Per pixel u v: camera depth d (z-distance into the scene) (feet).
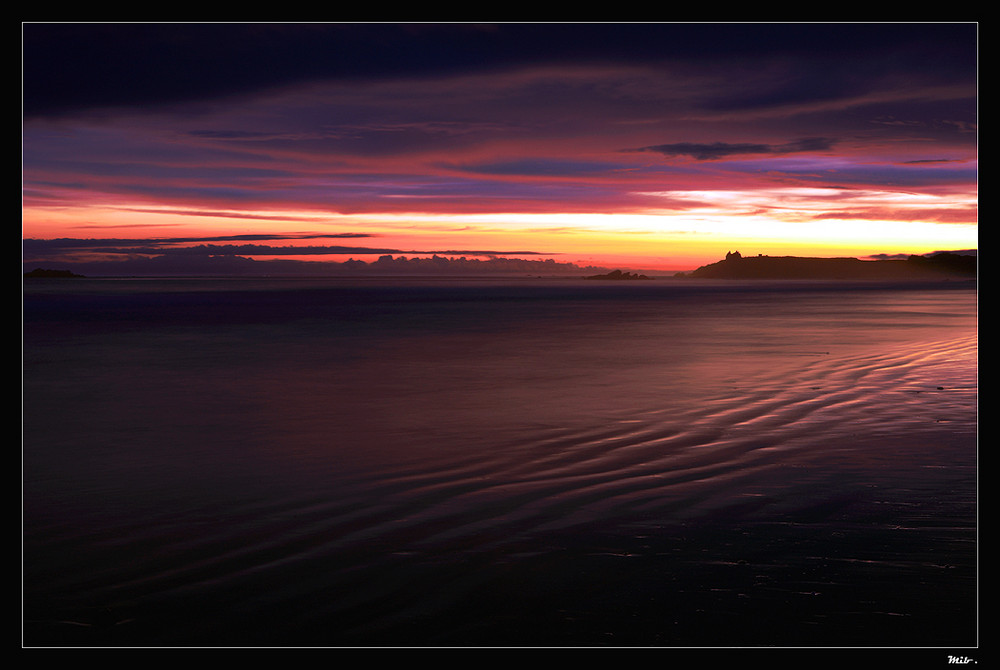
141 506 19.60
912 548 16.10
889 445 25.38
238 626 13.19
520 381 41.83
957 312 111.55
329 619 13.38
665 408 33.12
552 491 20.76
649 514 18.65
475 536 17.25
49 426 29.78
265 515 18.84
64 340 69.92
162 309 141.69
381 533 17.51
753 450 25.07
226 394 37.78
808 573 14.90
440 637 12.78
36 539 17.20
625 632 12.83
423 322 97.81
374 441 27.02
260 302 183.01
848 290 286.87
